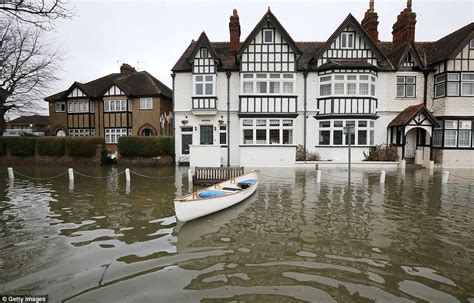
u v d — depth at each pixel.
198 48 19.92
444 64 19.02
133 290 4.64
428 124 18.67
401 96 20.39
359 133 19.50
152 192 11.55
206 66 20.22
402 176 15.48
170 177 15.23
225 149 20.86
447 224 7.70
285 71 19.69
